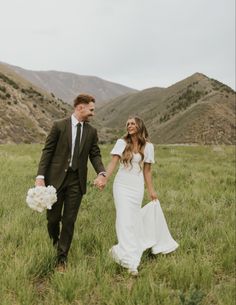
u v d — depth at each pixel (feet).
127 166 19.75
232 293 15.67
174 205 30.35
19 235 21.15
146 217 20.62
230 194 36.96
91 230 22.54
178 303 14.69
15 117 414.41
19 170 48.37
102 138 507.71
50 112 523.29
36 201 17.02
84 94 18.20
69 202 18.17
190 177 49.03
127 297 14.69
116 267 18.22
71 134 18.01
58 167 17.97
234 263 19.44
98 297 15.31
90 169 52.47
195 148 111.45
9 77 593.42
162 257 19.72
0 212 25.90
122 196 19.67
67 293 15.05
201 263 18.08
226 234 22.94
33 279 16.66
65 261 18.02
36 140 398.83
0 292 14.76
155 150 102.94
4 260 17.72
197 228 25.14
